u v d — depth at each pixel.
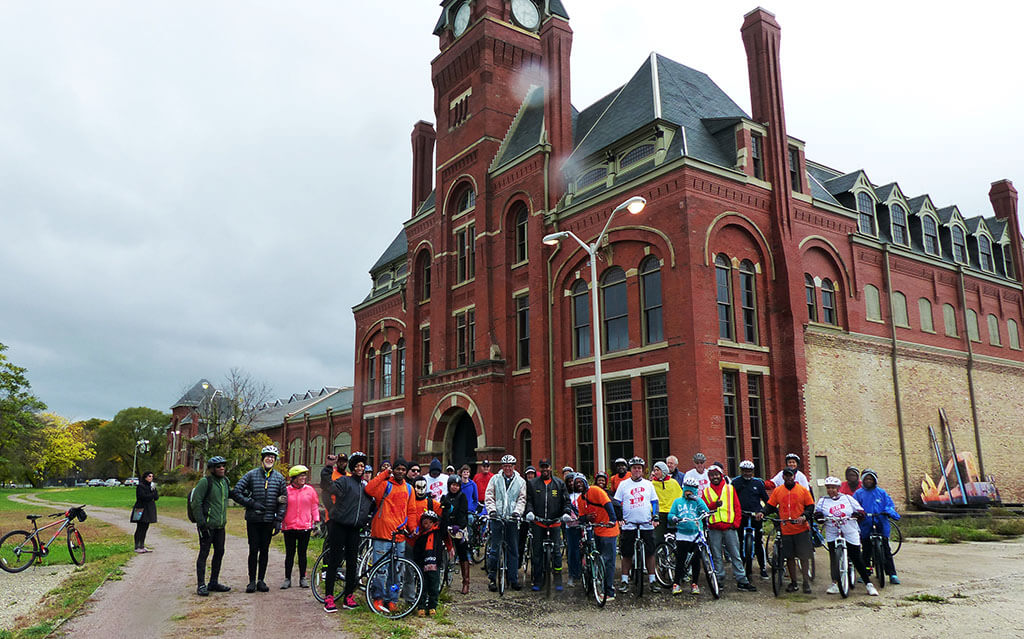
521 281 28.30
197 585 12.42
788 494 12.23
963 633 9.22
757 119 25.42
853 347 27.12
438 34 36.47
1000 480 31.94
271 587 12.41
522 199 28.41
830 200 29.05
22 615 10.17
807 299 26.30
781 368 23.67
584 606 11.24
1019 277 37.34
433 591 10.52
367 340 41.47
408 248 37.00
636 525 12.38
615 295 24.39
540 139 28.31
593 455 24.20
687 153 22.61
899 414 28.08
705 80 29.58
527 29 33.72
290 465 56.66
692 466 20.62
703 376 21.05
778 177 24.66
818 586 12.80
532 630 9.70
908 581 13.07
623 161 25.11
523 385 27.36
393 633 9.19
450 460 30.95
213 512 11.86
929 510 27.16
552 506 12.64
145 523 18.25
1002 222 37.72
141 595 11.55
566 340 25.78
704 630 9.70
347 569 10.74
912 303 30.86
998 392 33.47
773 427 23.05
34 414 70.00
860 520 12.30
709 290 21.91
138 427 119.31
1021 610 10.48
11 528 25.47
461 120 33.34
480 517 15.93
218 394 57.31
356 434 40.84
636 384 22.94
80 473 130.12
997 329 35.03
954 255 34.09
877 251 29.73
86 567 14.95
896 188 32.09
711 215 22.53
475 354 29.62
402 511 10.74
